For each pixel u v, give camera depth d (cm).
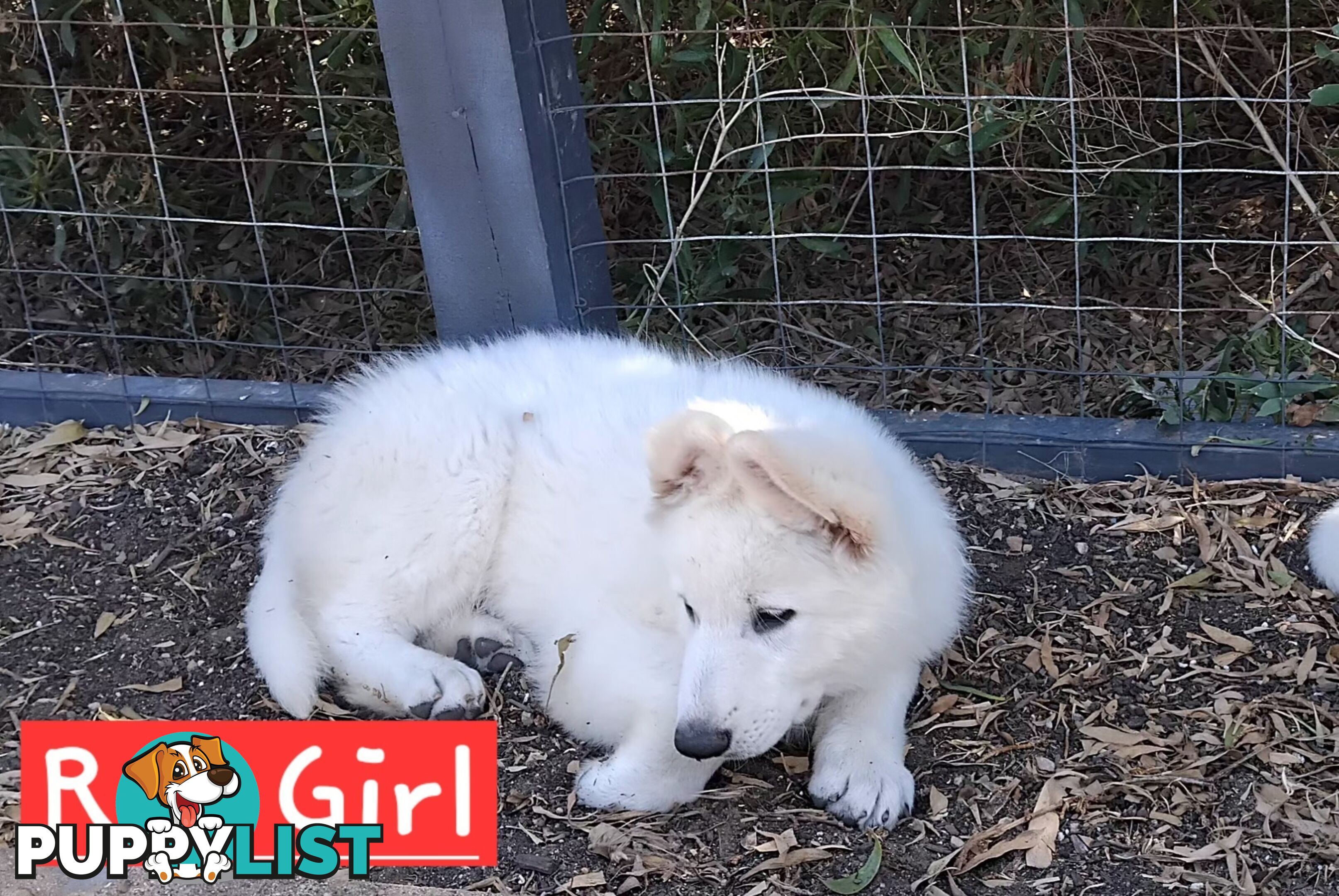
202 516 237
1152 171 244
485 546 221
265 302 269
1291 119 256
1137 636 221
